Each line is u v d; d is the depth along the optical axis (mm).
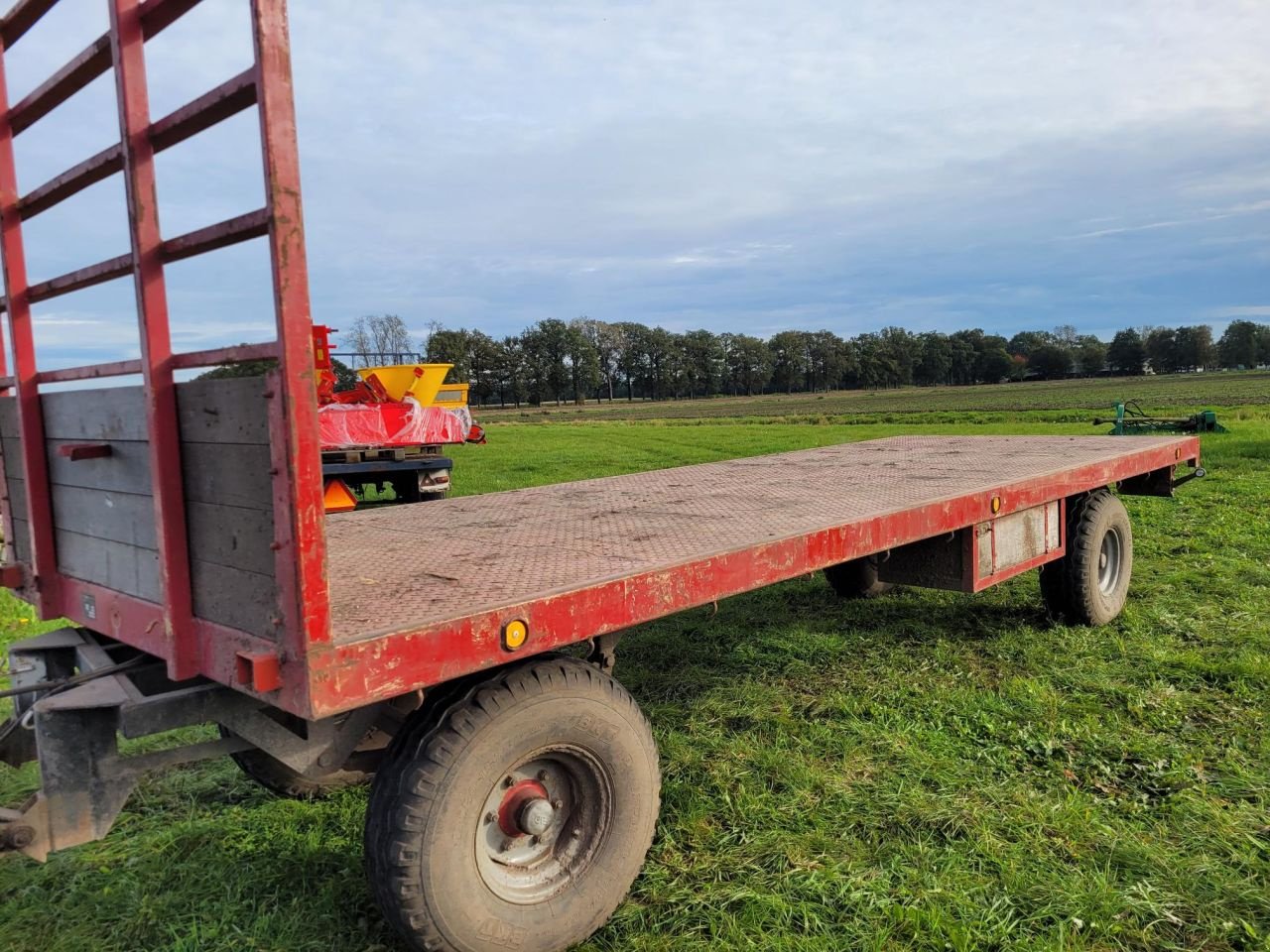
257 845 3170
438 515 4469
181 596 2145
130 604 2367
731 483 5312
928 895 2773
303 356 1779
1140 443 6535
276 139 1698
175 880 2959
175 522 2123
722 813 3357
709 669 5027
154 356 2055
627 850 2635
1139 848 3000
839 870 2949
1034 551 4977
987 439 7820
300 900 2807
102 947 2611
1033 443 7145
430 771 2199
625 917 2715
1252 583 6570
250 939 2611
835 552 3375
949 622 5848
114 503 2414
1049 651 5137
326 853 3102
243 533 1948
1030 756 3812
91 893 2885
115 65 1958
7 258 2676
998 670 4863
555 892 2492
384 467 9414
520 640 2295
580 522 3979
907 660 5066
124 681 2375
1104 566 5730
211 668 2115
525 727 2340
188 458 2111
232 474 1956
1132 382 104625
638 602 2625
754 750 3889
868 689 4621
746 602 6453
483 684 2338
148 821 3381
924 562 4551
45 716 2152
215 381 1971
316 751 2455
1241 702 4289
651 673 4980
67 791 2186
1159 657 4902
